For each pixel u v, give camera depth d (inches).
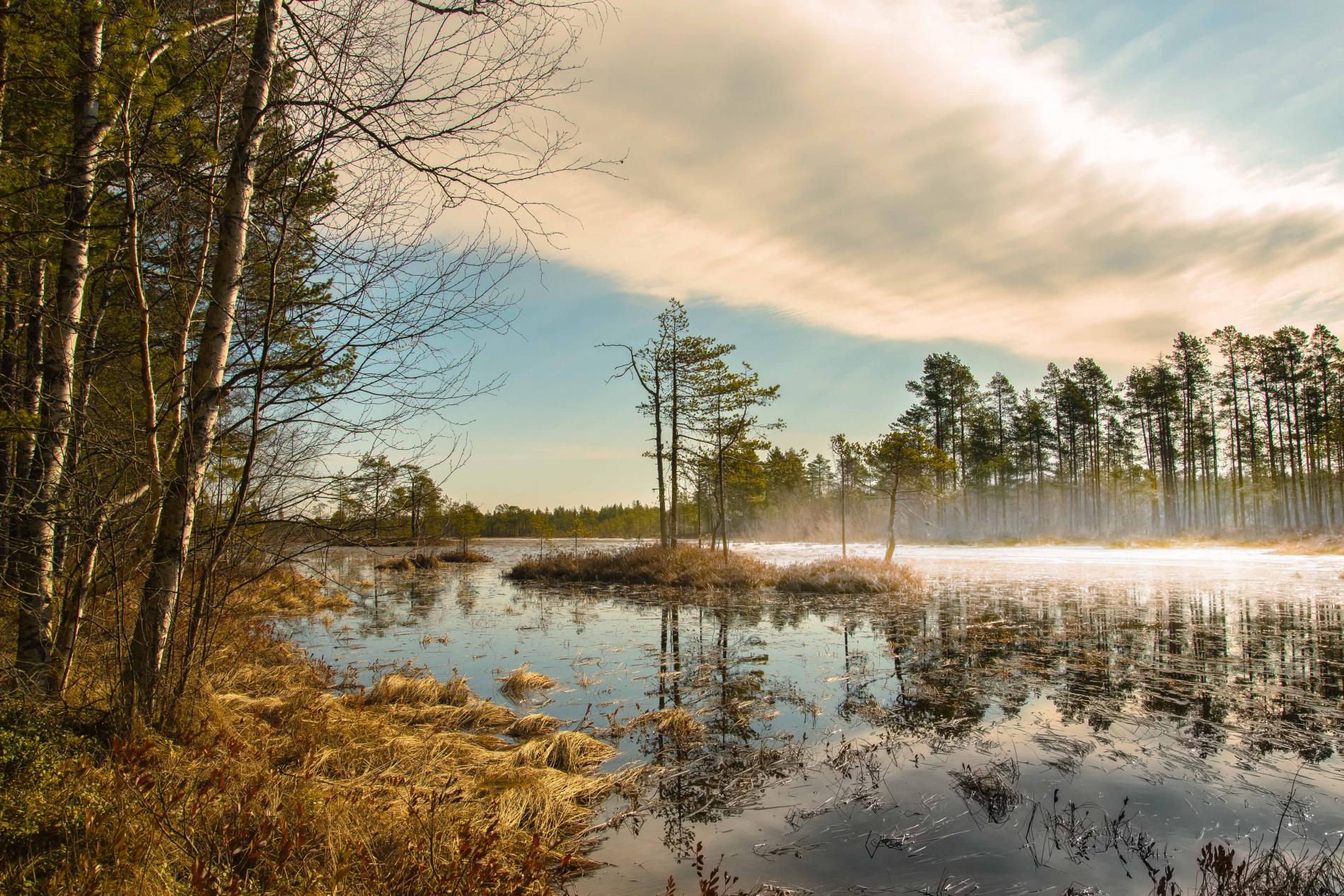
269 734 220.5
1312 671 370.9
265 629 403.2
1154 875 160.6
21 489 191.9
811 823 189.8
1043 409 2322.8
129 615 204.4
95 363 227.6
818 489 2915.8
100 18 165.5
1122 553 1478.8
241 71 203.5
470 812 176.4
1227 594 712.4
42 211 204.4
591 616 636.7
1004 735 265.7
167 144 183.3
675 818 194.2
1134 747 250.2
